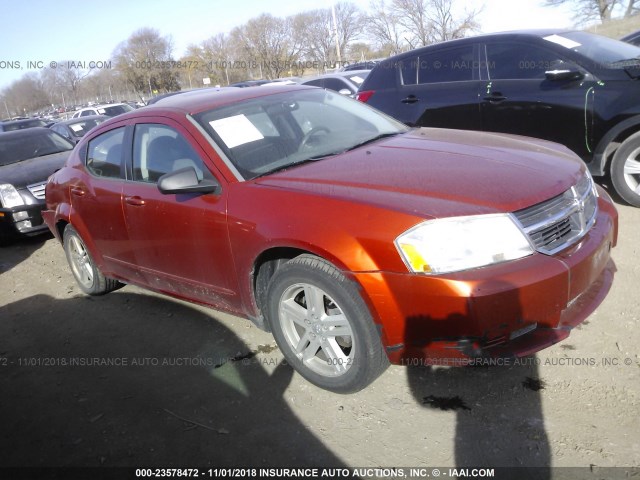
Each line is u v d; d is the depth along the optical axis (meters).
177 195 3.47
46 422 3.12
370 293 2.60
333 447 2.63
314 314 2.94
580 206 2.88
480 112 6.04
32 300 5.07
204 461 2.65
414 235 2.51
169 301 4.52
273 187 3.06
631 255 4.17
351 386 2.87
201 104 3.78
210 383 3.28
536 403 2.73
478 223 2.52
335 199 2.79
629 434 2.46
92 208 4.28
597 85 5.18
